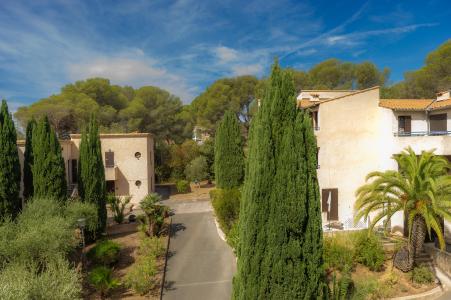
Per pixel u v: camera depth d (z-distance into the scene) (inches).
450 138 706.2
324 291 335.3
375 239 631.2
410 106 793.6
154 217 768.3
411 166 604.4
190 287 550.9
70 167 1123.9
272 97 339.9
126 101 1787.6
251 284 329.1
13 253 462.6
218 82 1843.0
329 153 786.8
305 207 325.1
